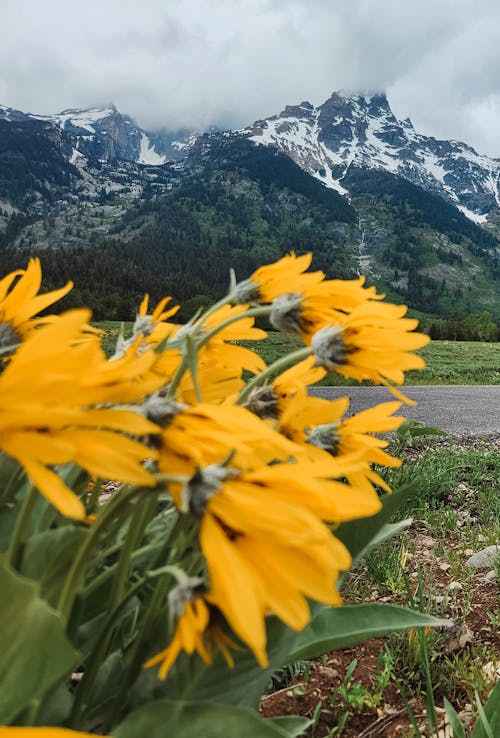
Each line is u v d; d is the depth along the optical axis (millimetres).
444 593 3383
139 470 651
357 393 14750
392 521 4496
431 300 184625
